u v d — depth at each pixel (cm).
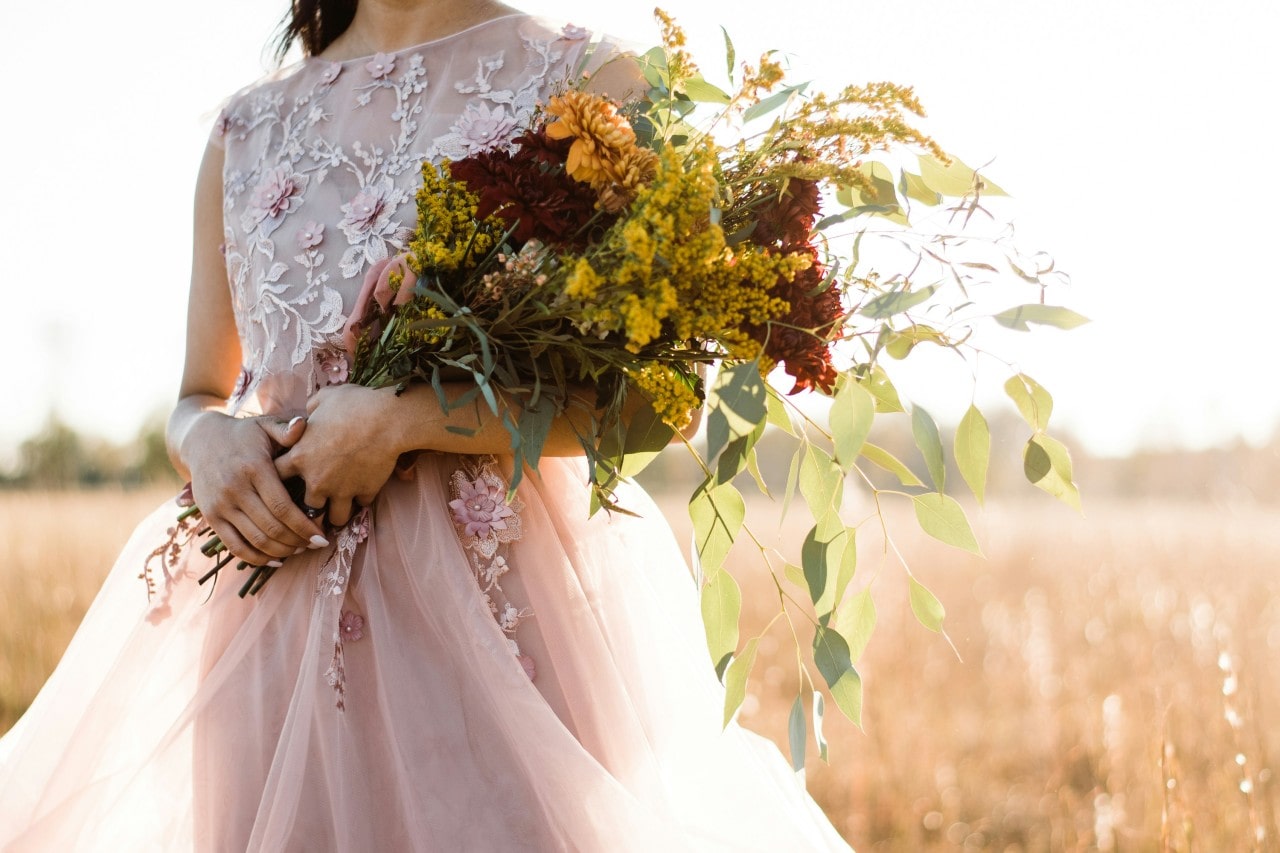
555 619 147
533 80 159
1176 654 453
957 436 147
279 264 158
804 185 137
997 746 405
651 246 119
